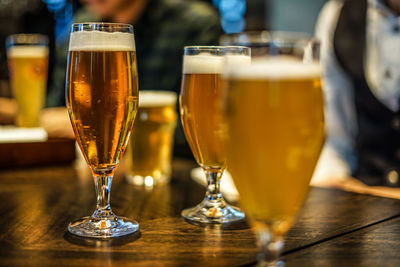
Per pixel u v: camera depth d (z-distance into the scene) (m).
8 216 0.77
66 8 3.67
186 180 1.12
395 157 1.85
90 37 0.65
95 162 0.69
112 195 0.95
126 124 0.69
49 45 3.78
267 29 3.66
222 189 1.03
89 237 0.65
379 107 1.86
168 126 1.09
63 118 1.69
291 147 0.44
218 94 0.74
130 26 0.69
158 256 0.58
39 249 0.60
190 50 0.76
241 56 0.59
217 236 0.66
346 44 1.94
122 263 0.55
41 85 1.30
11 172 1.20
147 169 1.07
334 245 0.63
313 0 3.55
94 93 0.65
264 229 0.47
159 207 0.84
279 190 0.45
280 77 0.44
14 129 1.34
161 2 2.48
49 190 0.99
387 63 1.85
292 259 0.58
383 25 1.86
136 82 0.71
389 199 0.92
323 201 0.90
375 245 0.63
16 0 3.70
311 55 0.46
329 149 1.96
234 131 0.46
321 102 0.47
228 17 3.52
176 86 2.37
